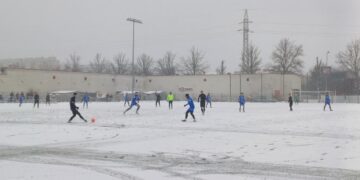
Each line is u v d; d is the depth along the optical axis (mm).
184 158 16562
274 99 108500
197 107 66188
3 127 29688
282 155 17109
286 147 19344
